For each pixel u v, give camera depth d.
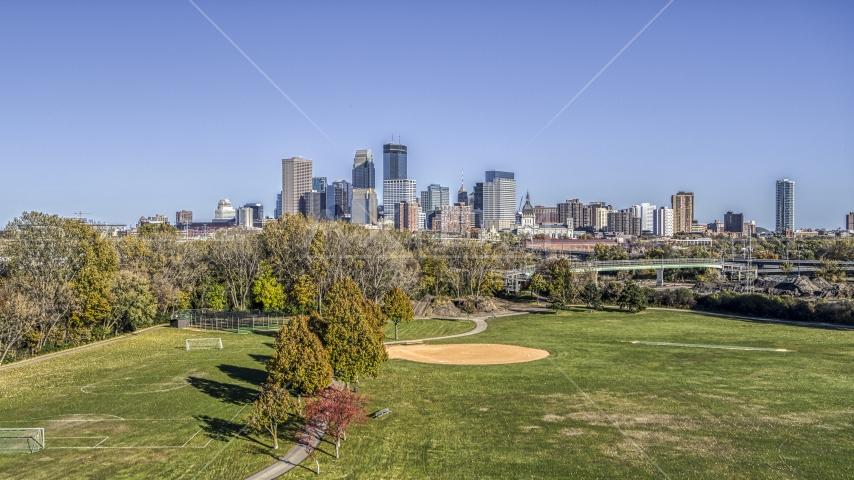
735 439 69.50
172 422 76.12
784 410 79.69
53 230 123.38
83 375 100.19
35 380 97.06
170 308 164.50
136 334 141.50
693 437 70.19
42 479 59.72
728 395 86.62
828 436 70.12
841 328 144.12
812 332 138.75
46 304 115.75
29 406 83.06
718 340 129.88
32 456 65.44
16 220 121.00
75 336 126.25
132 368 105.25
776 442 68.44
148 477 60.19
